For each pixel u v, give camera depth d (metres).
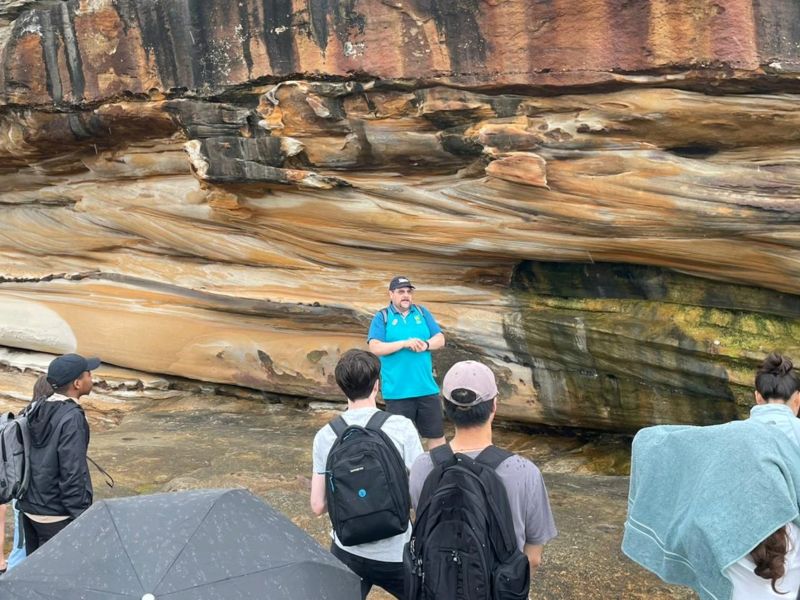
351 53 5.36
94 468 6.25
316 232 6.71
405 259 6.69
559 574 4.27
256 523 2.19
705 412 5.52
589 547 4.55
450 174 5.73
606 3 4.55
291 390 7.71
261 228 6.98
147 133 6.93
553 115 5.01
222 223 7.31
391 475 2.77
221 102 6.05
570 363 6.13
